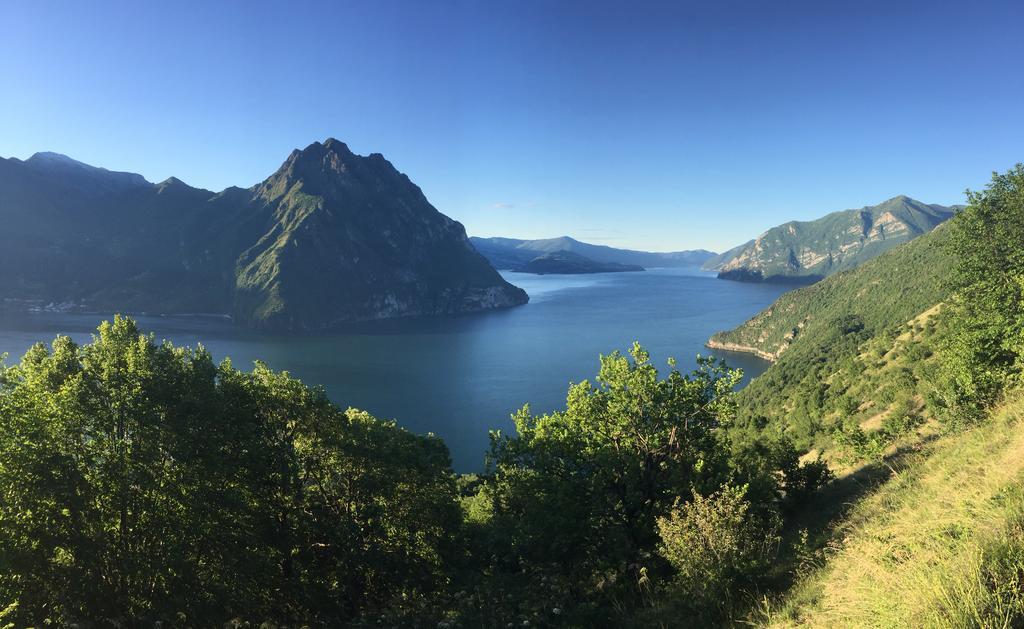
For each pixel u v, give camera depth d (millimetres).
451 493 31391
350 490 27016
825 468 27125
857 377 90500
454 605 19844
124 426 21391
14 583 16844
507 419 145875
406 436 32156
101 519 19891
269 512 24281
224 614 20938
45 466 18375
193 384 23953
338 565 24484
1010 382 21172
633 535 20766
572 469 25219
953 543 8086
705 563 13078
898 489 14805
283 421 26859
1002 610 6082
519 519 25562
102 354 23734
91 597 18312
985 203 34938
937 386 33312
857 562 9375
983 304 32156
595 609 15625
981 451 12891
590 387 26719
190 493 21031
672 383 25406
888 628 6848
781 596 10883
